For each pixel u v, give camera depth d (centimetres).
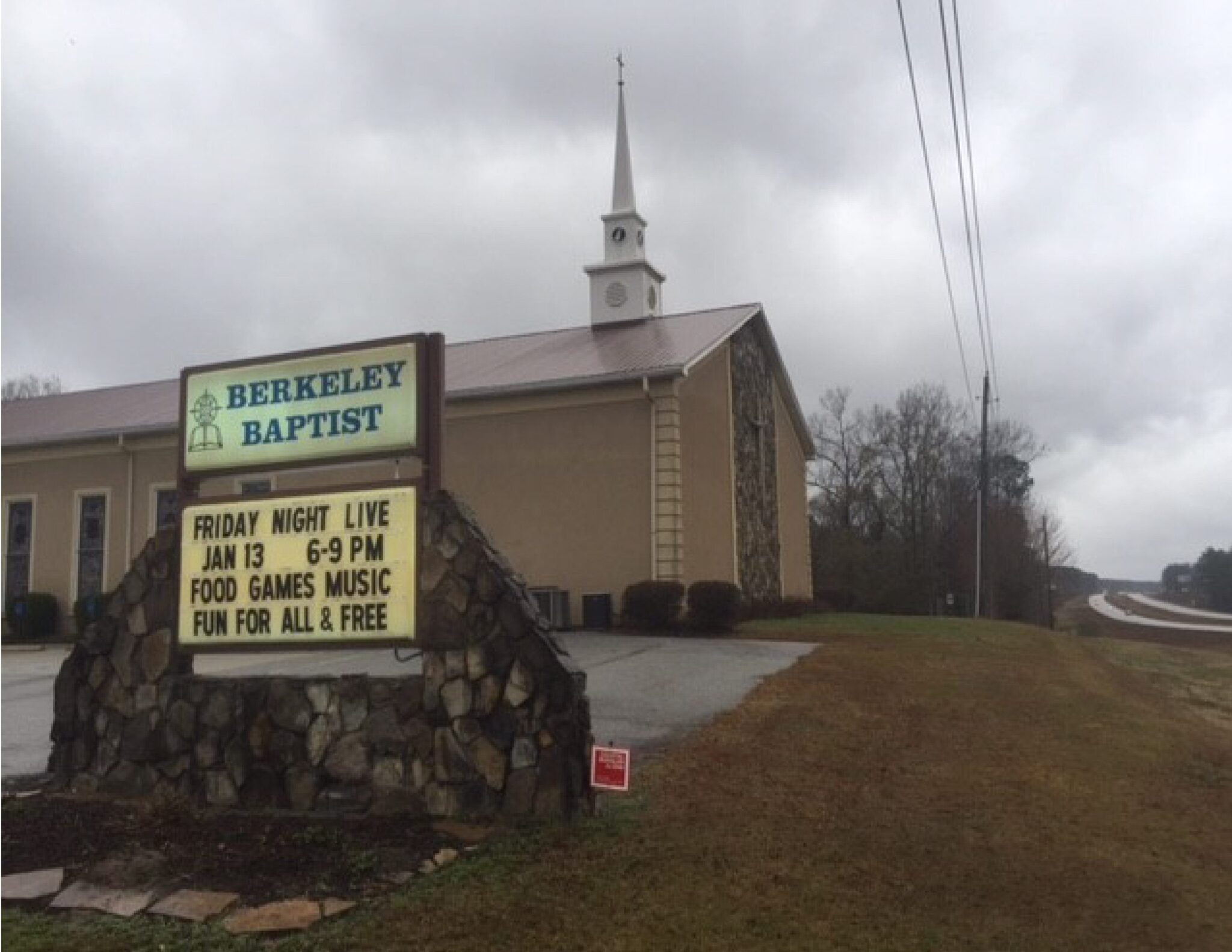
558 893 527
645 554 1778
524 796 644
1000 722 1011
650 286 2445
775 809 687
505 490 1889
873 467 5169
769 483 2420
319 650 700
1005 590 5222
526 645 654
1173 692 1622
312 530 712
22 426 2517
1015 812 714
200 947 463
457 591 672
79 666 766
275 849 592
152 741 732
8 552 2372
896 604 4222
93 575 2291
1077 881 591
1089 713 1110
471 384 1948
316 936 473
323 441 731
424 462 696
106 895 526
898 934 501
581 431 1850
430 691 670
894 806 712
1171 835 694
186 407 781
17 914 510
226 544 736
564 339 2353
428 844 599
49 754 884
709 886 544
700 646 1499
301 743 693
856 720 972
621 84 2508
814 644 1552
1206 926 538
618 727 914
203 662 1373
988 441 4853
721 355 2106
